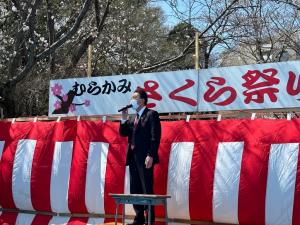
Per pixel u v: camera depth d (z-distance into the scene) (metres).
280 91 8.22
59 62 16.22
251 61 20.00
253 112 8.50
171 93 8.97
